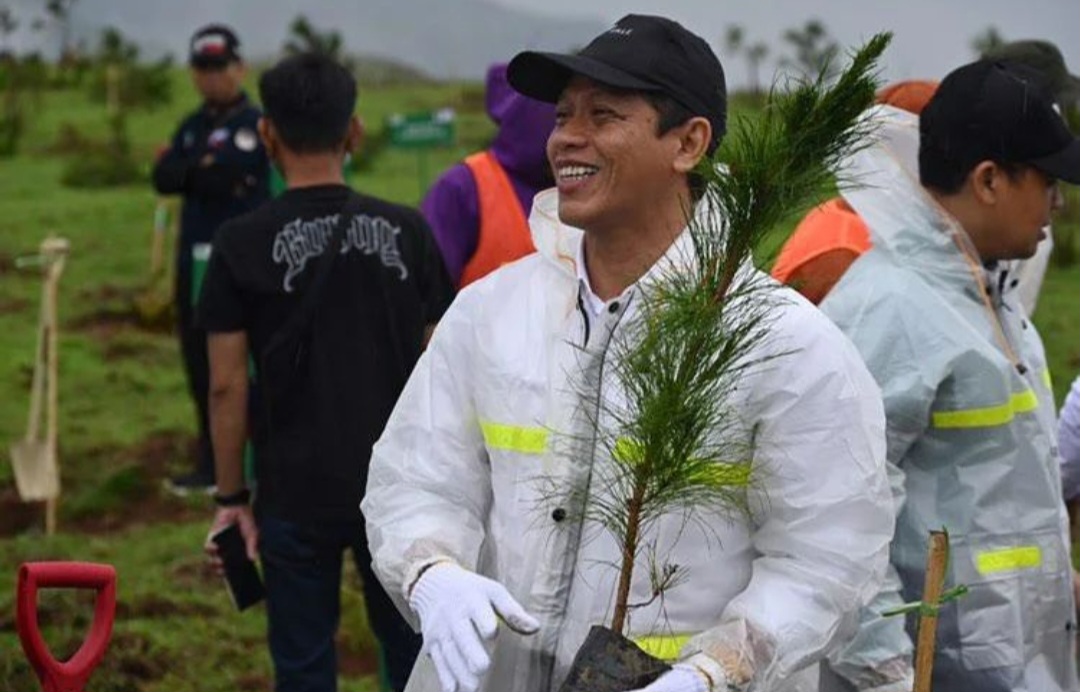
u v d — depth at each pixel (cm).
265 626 938
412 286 658
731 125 393
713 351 370
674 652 395
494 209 721
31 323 1791
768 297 390
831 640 392
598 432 397
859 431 393
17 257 2144
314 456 643
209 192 1145
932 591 405
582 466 399
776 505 393
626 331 397
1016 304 531
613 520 386
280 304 647
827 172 376
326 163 654
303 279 646
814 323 396
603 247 408
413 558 407
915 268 502
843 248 553
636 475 378
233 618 948
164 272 2073
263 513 657
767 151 372
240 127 1153
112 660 855
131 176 2977
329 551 653
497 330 417
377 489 427
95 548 1068
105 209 2578
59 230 2381
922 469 497
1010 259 514
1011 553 496
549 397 405
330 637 660
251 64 5453
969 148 499
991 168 499
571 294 412
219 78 1162
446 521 416
